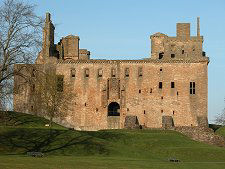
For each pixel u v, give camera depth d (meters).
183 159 77.12
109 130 109.88
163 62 124.75
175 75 124.19
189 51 129.88
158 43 133.38
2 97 63.31
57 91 114.12
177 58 124.69
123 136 94.69
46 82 66.81
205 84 123.31
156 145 88.38
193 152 80.62
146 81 124.69
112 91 125.50
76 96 125.50
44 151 72.50
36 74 64.50
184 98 123.25
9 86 63.28
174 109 123.12
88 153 74.25
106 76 125.88
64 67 126.50
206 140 106.00
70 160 57.59
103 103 124.94
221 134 113.12
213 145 96.62
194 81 123.69
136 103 124.25
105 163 56.66
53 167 49.16
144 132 104.69
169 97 123.56
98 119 124.75
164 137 95.56
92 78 126.00
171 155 79.75
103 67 126.31
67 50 136.38
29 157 59.16
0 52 60.19
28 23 61.16
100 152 75.38
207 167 61.66
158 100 123.75
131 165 56.59
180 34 130.75
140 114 123.81
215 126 130.50
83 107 125.06
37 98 115.38
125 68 125.69
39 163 51.50
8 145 72.81
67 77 126.19
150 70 124.88
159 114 123.38
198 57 124.19
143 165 57.75
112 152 76.12
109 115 127.69
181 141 92.38
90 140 81.00
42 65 125.81
